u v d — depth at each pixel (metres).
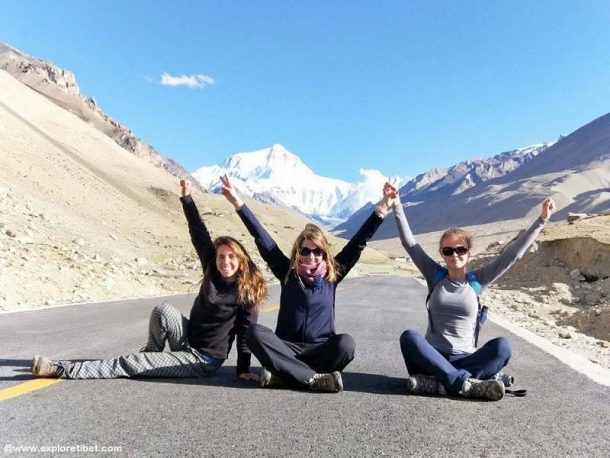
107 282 9.12
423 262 2.76
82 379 2.63
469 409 2.31
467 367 2.60
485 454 1.78
